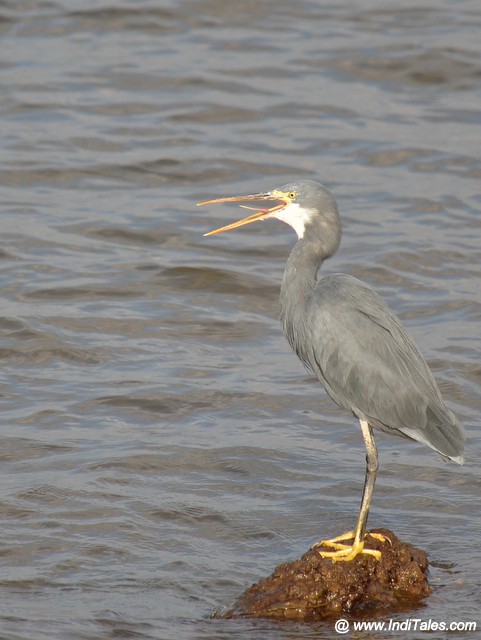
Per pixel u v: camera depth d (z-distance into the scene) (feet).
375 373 33.01
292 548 34.45
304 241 35.83
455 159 69.51
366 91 79.41
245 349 49.44
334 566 30.96
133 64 82.07
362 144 71.41
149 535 34.88
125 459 39.50
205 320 51.83
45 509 36.11
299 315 35.37
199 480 38.50
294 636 29.37
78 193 64.80
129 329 50.47
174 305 53.06
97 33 87.10
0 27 86.99
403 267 57.00
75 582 32.07
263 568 33.22
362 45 86.07
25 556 33.37
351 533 32.32
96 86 78.59
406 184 66.44
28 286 53.98
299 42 86.89
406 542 33.96
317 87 79.66
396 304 53.57
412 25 90.43
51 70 80.48
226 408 43.88
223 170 67.82
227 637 29.30
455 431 32.96
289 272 35.81
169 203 63.93
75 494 37.09
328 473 39.32
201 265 56.80
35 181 65.98
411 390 32.86
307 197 35.78
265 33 88.48
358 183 66.49
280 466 39.60
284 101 77.36
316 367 34.73
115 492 37.37
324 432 42.42
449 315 52.31
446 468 39.83
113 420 42.63
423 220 62.13
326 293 34.14
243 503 37.09
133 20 89.40
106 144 70.64
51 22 88.22
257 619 30.25
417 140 72.02
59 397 44.21
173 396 44.52
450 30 89.20
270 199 36.42
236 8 92.58
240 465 39.50
